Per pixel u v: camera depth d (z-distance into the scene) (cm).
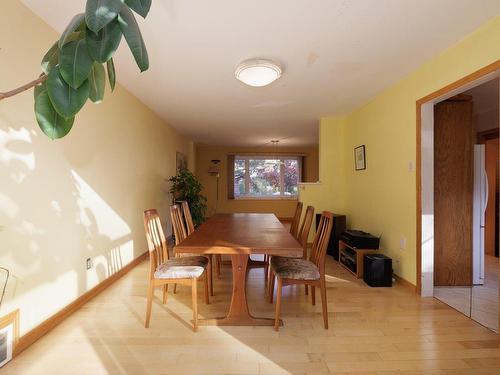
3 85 159
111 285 282
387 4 172
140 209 370
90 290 248
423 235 260
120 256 310
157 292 265
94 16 79
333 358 167
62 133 102
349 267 338
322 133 447
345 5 173
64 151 213
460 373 154
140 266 349
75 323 205
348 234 338
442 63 233
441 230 289
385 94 322
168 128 501
